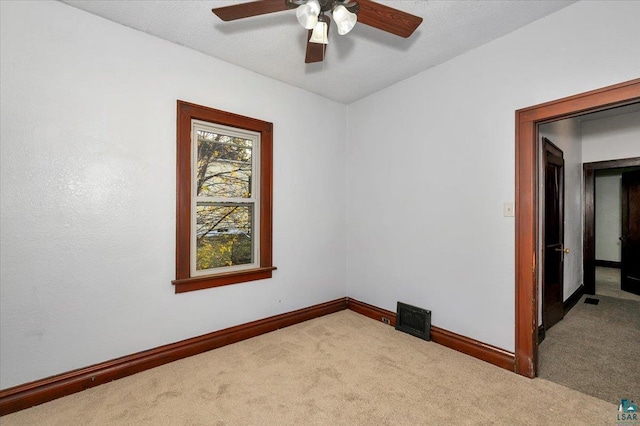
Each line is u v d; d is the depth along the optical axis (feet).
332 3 4.91
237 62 8.39
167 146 7.34
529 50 6.65
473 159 7.70
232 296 8.47
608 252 20.90
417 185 9.10
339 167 11.43
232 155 8.82
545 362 7.34
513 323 6.91
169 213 7.38
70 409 5.49
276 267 9.43
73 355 6.14
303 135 10.24
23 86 5.65
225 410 5.44
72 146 6.14
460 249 7.98
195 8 6.18
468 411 5.43
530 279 6.64
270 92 9.34
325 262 10.91
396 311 9.66
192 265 8.00
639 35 5.26
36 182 5.79
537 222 6.75
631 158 12.76
